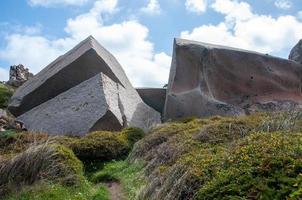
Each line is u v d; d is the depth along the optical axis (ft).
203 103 84.58
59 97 83.30
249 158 25.49
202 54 91.09
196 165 29.71
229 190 22.90
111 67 90.02
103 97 75.41
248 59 94.73
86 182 42.98
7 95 102.89
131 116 79.97
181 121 73.31
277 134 29.55
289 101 91.71
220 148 34.83
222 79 91.25
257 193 21.49
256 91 92.58
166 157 41.63
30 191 38.17
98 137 57.93
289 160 22.98
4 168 40.06
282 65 96.89
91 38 95.40
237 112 83.05
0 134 58.29
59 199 36.40
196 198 25.25
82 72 88.28
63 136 63.98
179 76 90.63
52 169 41.32
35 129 77.15
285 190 20.47
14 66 126.31
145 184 36.47
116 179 45.96
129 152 57.06
